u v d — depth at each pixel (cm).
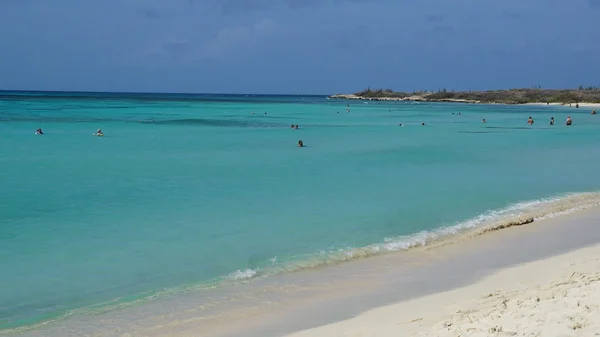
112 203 1870
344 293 1078
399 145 4044
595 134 5231
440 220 1688
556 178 2492
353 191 2133
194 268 1237
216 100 17862
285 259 1305
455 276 1168
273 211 1780
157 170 2641
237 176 2486
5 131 4594
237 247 1393
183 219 1661
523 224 1662
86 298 1063
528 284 1055
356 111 10844
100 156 3147
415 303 993
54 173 2502
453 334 773
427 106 15175
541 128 6156
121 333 905
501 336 743
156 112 8688
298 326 912
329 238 1480
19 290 1097
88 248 1367
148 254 1328
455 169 2775
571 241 1460
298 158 3183
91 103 12025
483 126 6481
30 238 1441
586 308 821
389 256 1335
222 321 946
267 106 12938
